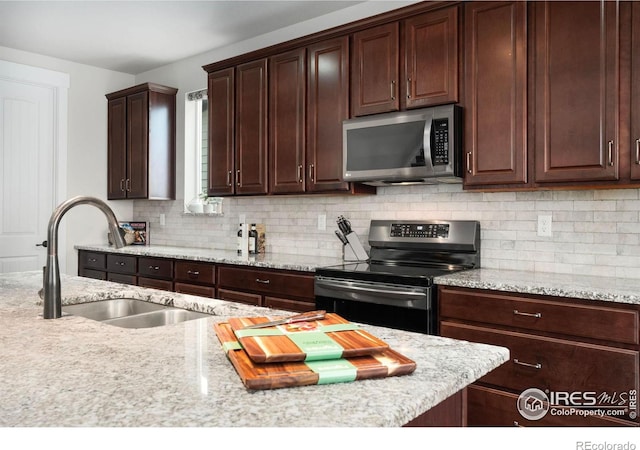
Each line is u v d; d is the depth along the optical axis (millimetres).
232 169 3758
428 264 2990
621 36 2168
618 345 1888
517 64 2457
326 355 971
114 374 960
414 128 2746
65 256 4691
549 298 2059
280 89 3461
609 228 2467
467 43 2625
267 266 3146
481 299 2244
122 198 4777
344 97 3123
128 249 4277
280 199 3943
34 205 4539
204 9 3545
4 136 4344
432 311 2385
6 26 3855
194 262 3654
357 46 3066
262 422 743
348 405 809
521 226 2752
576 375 1978
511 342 2148
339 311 2721
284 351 966
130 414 771
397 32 2885
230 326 1219
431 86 2744
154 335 1269
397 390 878
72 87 4734
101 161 4953
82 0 3391
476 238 2861
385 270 2688
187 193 4707
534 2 2410
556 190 2629
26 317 1503
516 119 2463
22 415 768
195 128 4758
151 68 4957
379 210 3354
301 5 3480
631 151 2143
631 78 2141
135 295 2021
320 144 3248
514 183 2482
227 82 3797
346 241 3295
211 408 794
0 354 1100
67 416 764
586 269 2531
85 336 1261
